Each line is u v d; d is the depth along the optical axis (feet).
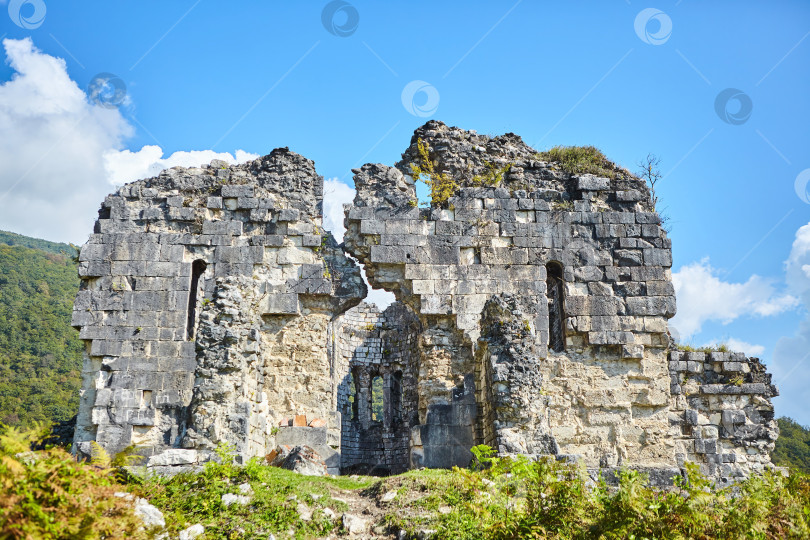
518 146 109.50
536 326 98.48
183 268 97.14
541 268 100.89
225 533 52.54
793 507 51.67
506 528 51.80
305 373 96.94
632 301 101.19
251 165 103.65
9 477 37.40
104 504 39.47
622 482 52.80
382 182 103.40
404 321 128.67
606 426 97.19
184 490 56.49
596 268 102.01
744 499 52.85
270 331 98.12
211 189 101.40
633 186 106.83
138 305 95.30
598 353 99.55
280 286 98.37
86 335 93.91
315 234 100.68
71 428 98.68
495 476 57.77
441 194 102.53
